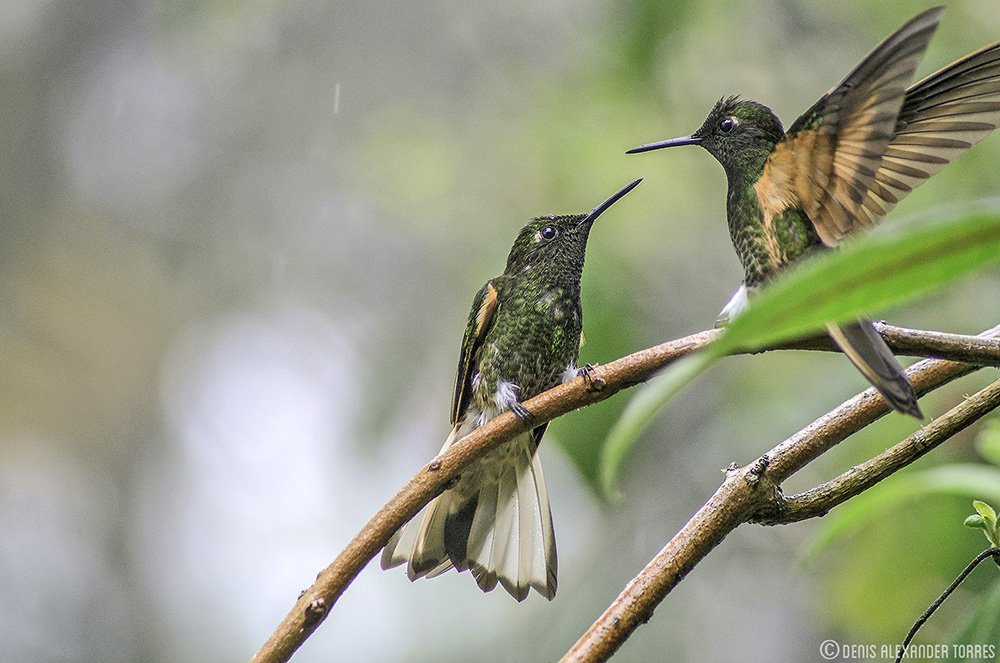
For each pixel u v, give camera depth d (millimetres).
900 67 3611
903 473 6902
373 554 3965
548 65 12719
